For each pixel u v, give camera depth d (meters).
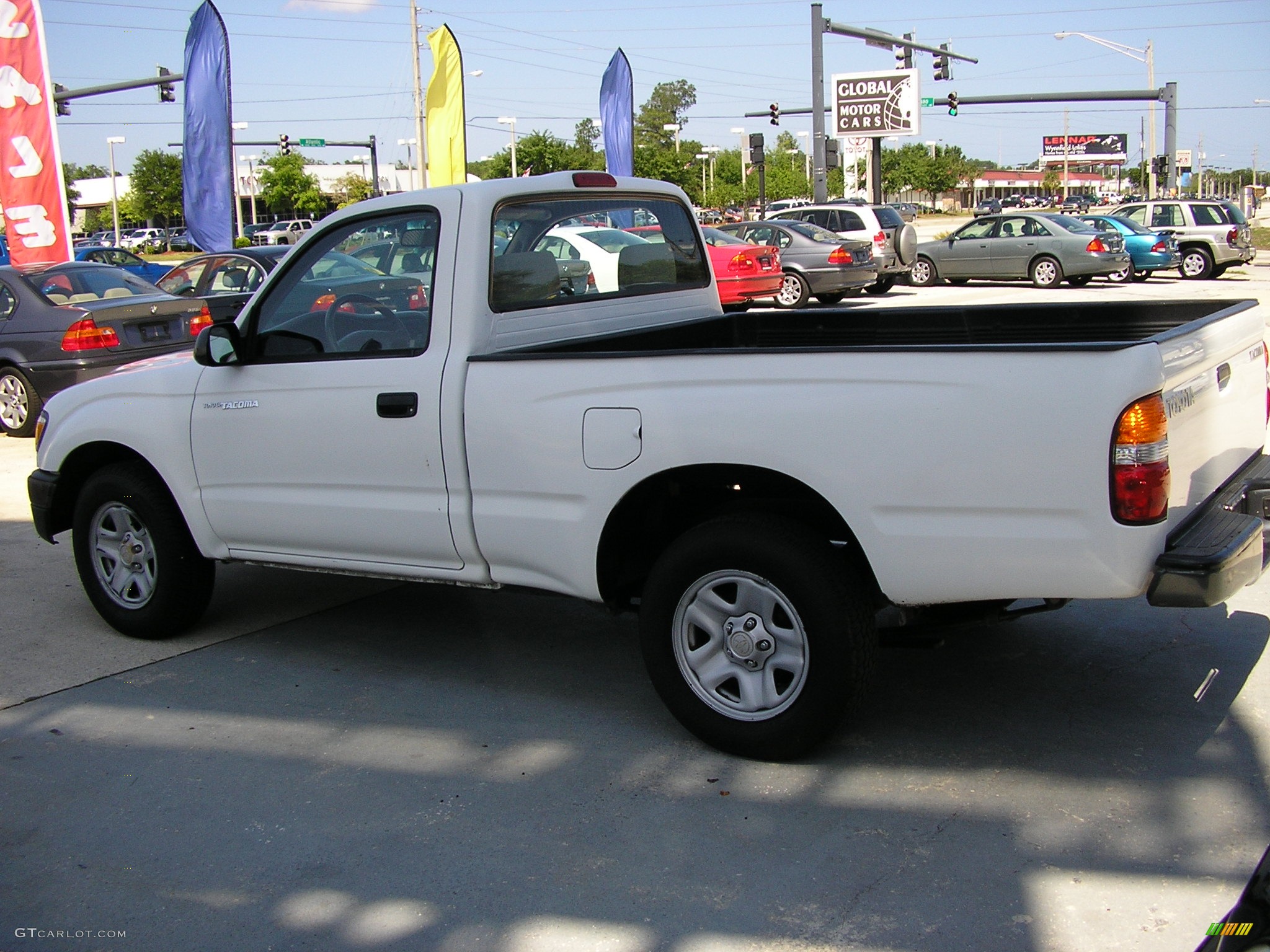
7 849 3.31
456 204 4.06
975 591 3.26
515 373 3.86
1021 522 3.14
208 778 3.71
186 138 19.08
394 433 4.11
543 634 5.02
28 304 10.06
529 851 3.20
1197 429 3.40
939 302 20.47
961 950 2.67
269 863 3.19
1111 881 2.92
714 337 5.09
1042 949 2.66
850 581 3.46
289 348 4.45
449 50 22.55
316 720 4.15
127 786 3.68
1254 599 5.06
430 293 4.10
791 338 5.14
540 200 4.34
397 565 4.30
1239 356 3.84
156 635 5.04
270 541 4.59
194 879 3.12
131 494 4.89
